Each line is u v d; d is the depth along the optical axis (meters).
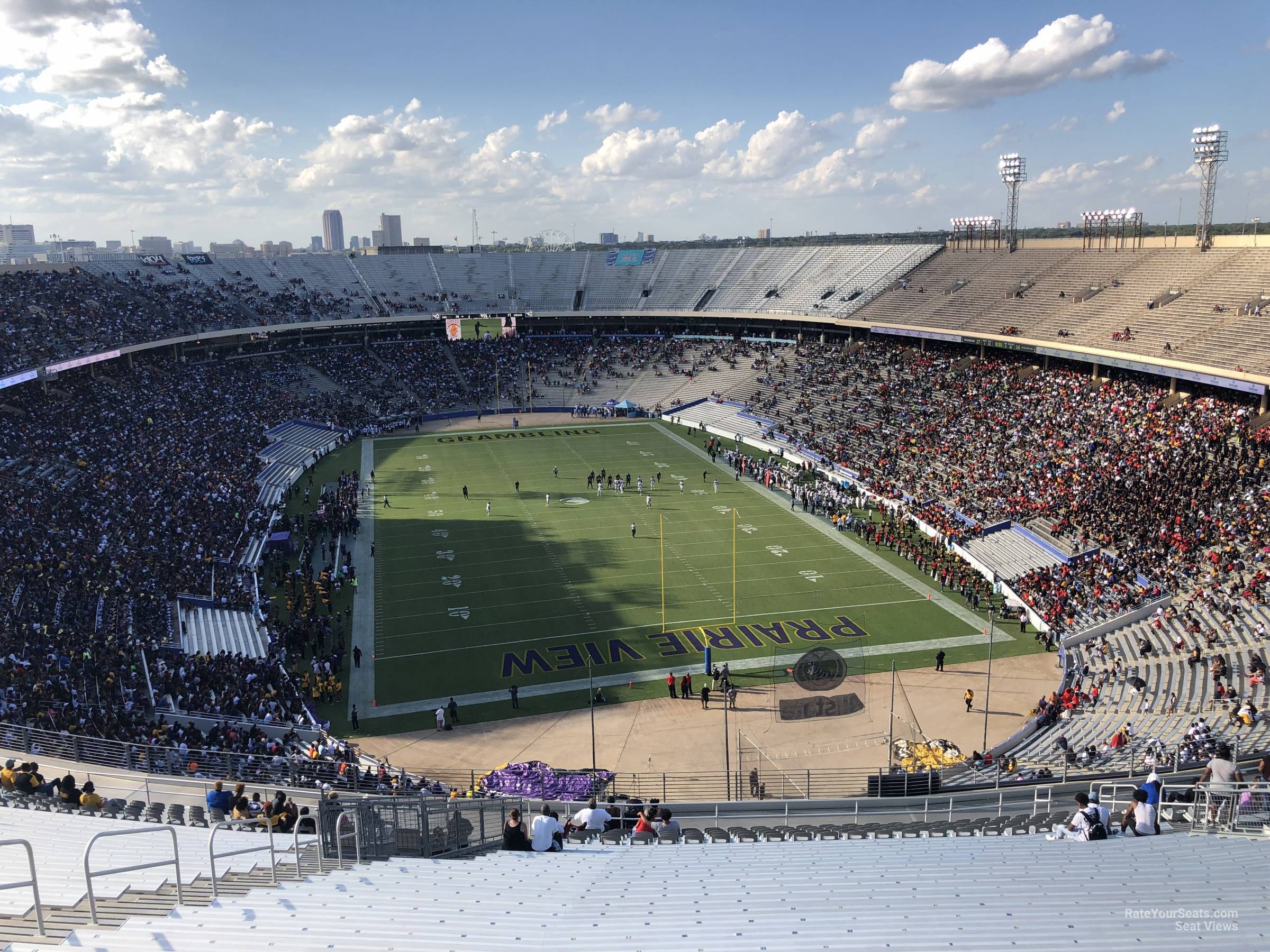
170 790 21.02
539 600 47.34
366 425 91.56
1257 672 32.16
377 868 13.02
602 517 62.12
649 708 36.06
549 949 8.88
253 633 42.09
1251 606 37.16
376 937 9.23
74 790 18.08
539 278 125.00
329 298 111.25
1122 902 9.83
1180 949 8.20
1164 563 43.03
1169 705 32.19
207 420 75.44
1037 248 89.56
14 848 13.95
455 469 76.50
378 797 18.39
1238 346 55.44
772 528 59.44
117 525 49.16
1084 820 14.38
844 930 9.19
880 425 74.50
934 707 35.66
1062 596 43.53
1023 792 23.91
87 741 24.42
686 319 117.69
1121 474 52.59
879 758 31.50
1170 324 62.94
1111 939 8.51
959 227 100.06
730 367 103.56
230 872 13.19
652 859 13.79
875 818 22.81
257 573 50.53
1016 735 32.59
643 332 120.12
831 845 15.12
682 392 101.25
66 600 37.94
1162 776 22.61
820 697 36.47
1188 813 16.31
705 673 38.81
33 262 90.56
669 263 124.25
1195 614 38.50
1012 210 92.12
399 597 48.00
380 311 111.25
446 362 109.81
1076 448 58.44
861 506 63.25
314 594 47.12
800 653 40.72
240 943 8.95
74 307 81.19
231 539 52.94
